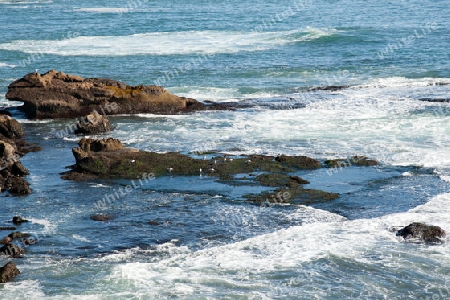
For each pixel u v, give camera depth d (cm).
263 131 4566
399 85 5891
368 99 5372
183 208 3212
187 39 9162
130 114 5159
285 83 6209
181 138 4453
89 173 3728
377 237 2878
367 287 2516
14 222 3066
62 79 5172
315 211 3148
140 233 2939
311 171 3709
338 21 10788
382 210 3158
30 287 2502
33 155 4138
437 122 4650
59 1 16812
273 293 2477
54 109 5072
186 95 5784
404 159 3894
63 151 4216
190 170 3716
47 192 3453
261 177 3581
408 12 11719
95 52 8156
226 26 10594
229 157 3925
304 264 2672
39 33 10325
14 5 15850
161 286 2517
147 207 3234
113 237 2903
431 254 2727
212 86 6122
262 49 8081
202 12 12925
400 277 2573
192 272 2612
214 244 2834
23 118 5103
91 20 11975
